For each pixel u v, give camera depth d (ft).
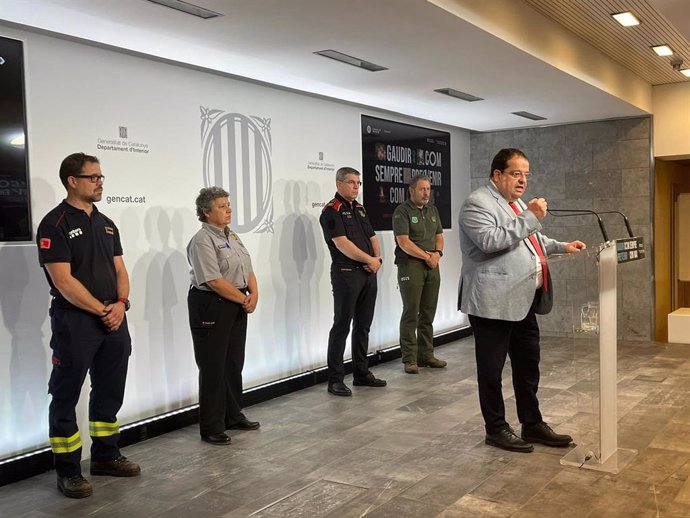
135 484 10.94
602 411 10.85
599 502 9.59
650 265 23.68
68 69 12.50
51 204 12.15
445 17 11.80
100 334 10.84
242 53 13.96
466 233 11.63
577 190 24.84
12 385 11.51
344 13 11.51
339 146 19.57
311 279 18.37
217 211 13.04
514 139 25.91
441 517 9.24
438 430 13.38
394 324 21.94
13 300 11.53
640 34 17.17
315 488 10.49
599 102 20.80
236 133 16.17
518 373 12.28
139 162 13.83
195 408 14.58
